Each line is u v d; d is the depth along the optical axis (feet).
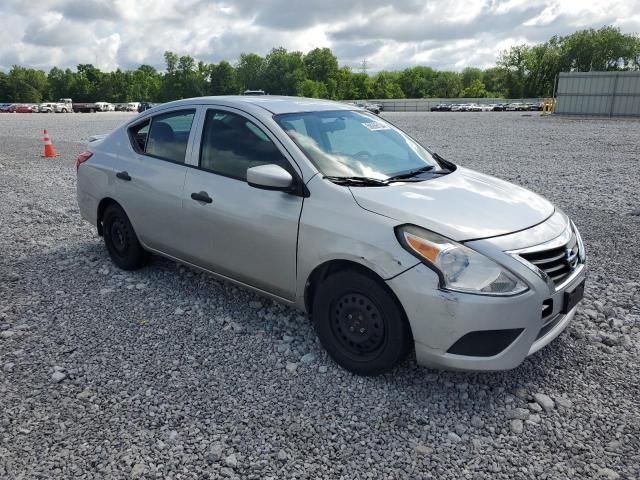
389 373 10.95
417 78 452.76
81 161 17.15
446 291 9.27
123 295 14.87
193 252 13.74
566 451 8.79
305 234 10.95
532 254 9.76
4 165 41.39
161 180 14.17
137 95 408.46
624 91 119.34
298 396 10.23
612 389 10.41
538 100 248.52
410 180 11.84
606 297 14.66
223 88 385.91
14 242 20.12
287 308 13.91
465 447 8.90
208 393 10.34
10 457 8.64
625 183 31.86
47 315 13.73
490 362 9.44
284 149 11.80
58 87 417.69
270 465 8.49
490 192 11.72
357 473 8.33
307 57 428.15
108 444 8.95
